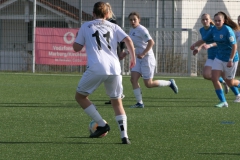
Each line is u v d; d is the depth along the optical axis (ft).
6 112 95.04
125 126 67.00
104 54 65.21
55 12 215.51
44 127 78.79
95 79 65.05
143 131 76.18
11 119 86.53
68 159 58.23
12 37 215.72
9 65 208.64
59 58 195.93
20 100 114.42
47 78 176.55
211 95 132.05
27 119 86.69
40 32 195.83
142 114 94.84
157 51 199.62
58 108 101.86
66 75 189.47
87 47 65.62
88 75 65.21
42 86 149.18
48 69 199.62
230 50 105.40
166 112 98.12
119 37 66.03
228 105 110.93
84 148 63.87
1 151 61.87
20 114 92.68
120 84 66.28
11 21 215.72
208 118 89.92
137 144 66.59
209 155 60.70
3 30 215.51
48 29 195.31
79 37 65.87
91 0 225.15
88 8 225.56
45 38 195.93
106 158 58.80
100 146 65.10
